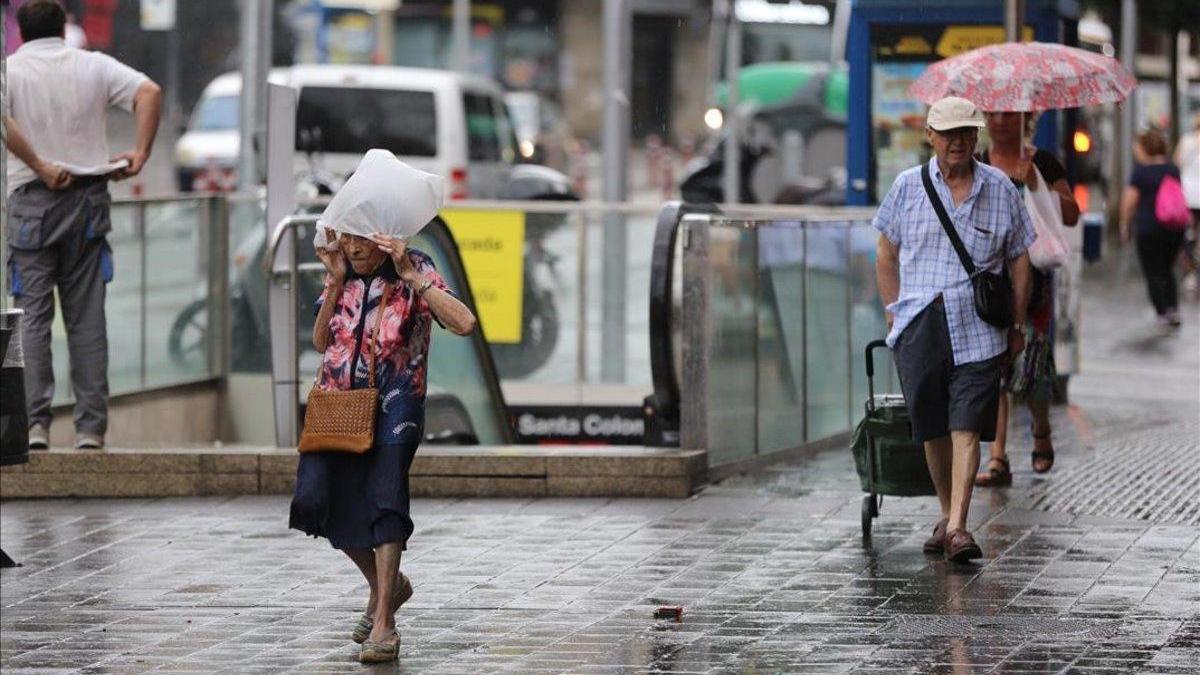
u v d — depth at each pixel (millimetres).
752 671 20562
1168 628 22156
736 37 94500
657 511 29906
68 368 38062
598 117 172875
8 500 31719
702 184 82688
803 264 36938
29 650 22188
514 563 26250
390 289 21922
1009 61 30391
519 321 47531
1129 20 98562
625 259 47250
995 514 29203
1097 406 43438
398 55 161250
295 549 27641
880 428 27125
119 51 130125
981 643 21562
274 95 33719
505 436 41719
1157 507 29797
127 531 28969
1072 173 46219
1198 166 81500
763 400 34938
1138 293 73812
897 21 45188
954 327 25984
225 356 44375
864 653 21219
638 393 47344
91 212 32812
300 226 33656
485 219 47344
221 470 31734
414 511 30000
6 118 27281
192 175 84188
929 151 45500
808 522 28844
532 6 170375
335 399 21594
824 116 92500
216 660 21609
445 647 21922
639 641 21984
